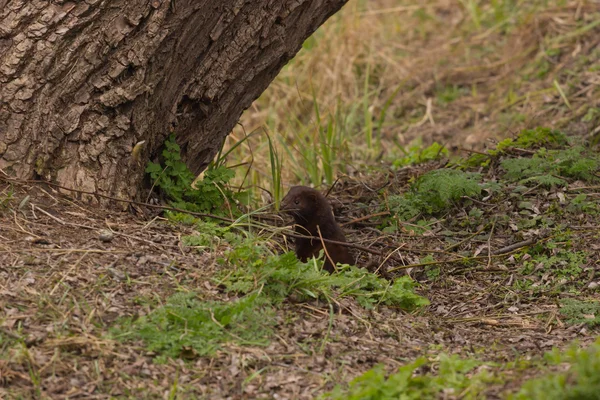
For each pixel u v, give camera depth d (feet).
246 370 25.02
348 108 66.85
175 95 34.40
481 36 73.20
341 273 32.19
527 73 65.77
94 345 24.71
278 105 66.90
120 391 23.61
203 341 25.71
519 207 40.22
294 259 29.66
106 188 32.65
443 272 36.40
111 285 27.76
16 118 31.89
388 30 77.56
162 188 35.19
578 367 20.99
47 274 27.61
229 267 29.99
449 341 29.45
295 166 52.95
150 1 32.14
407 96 68.44
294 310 28.71
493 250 37.86
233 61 34.76
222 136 37.45
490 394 22.29
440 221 40.19
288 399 23.89
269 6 34.76
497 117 61.82
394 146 61.77
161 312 26.43
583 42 65.92
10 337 24.53
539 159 42.78
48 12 31.81
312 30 37.32
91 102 32.40
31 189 31.83
